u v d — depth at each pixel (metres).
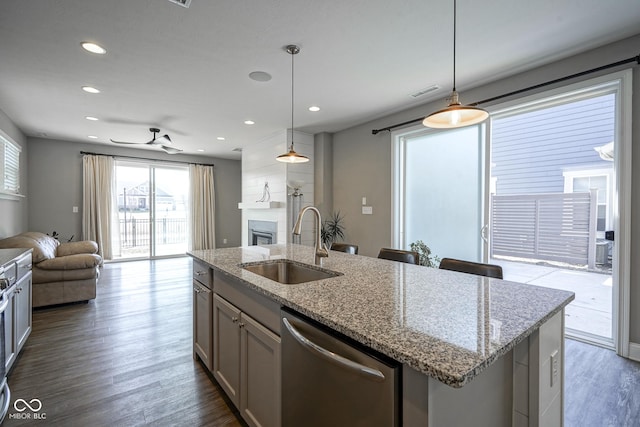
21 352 2.54
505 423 1.11
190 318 3.33
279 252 2.54
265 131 5.25
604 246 2.90
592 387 2.07
